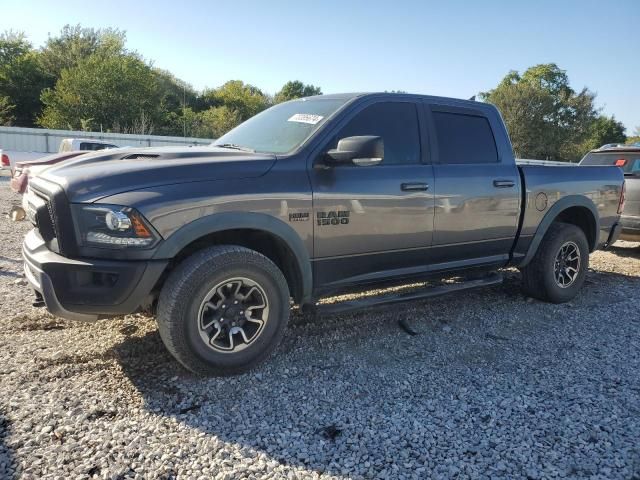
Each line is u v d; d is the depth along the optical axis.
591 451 2.65
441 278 4.57
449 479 2.40
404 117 4.16
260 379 3.34
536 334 4.38
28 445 2.51
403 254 4.07
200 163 3.23
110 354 3.59
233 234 3.52
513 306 5.15
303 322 4.43
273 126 4.09
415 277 4.27
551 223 5.25
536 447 2.68
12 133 24.62
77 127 36.72
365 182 3.77
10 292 4.92
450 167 4.32
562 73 56.91
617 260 7.87
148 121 38.19
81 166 3.35
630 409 3.10
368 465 2.49
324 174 3.60
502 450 2.64
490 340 4.20
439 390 3.28
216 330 3.25
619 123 69.56
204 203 3.11
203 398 3.06
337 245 3.69
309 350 3.85
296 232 3.47
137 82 38.44
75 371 3.32
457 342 4.13
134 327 4.08
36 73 43.28
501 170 4.65
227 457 2.51
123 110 37.94
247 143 4.00
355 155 3.37
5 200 12.55
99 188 2.97
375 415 2.94
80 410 2.85
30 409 2.84
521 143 47.12
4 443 2.52
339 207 3.64
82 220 2.95
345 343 4.02
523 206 4.81
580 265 5.36
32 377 3.21
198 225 3.08
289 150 3.63
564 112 48.28
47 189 3.11
